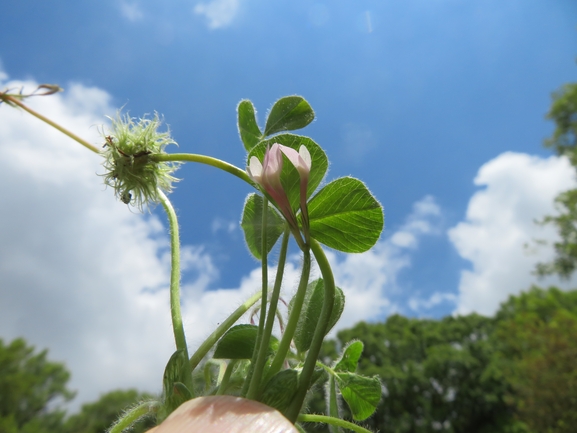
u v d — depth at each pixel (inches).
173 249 2.0
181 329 1.8
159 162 2.0
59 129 1.9
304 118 2.3
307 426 2.2
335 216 2.0
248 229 2.3
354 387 2.1
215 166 1.9
